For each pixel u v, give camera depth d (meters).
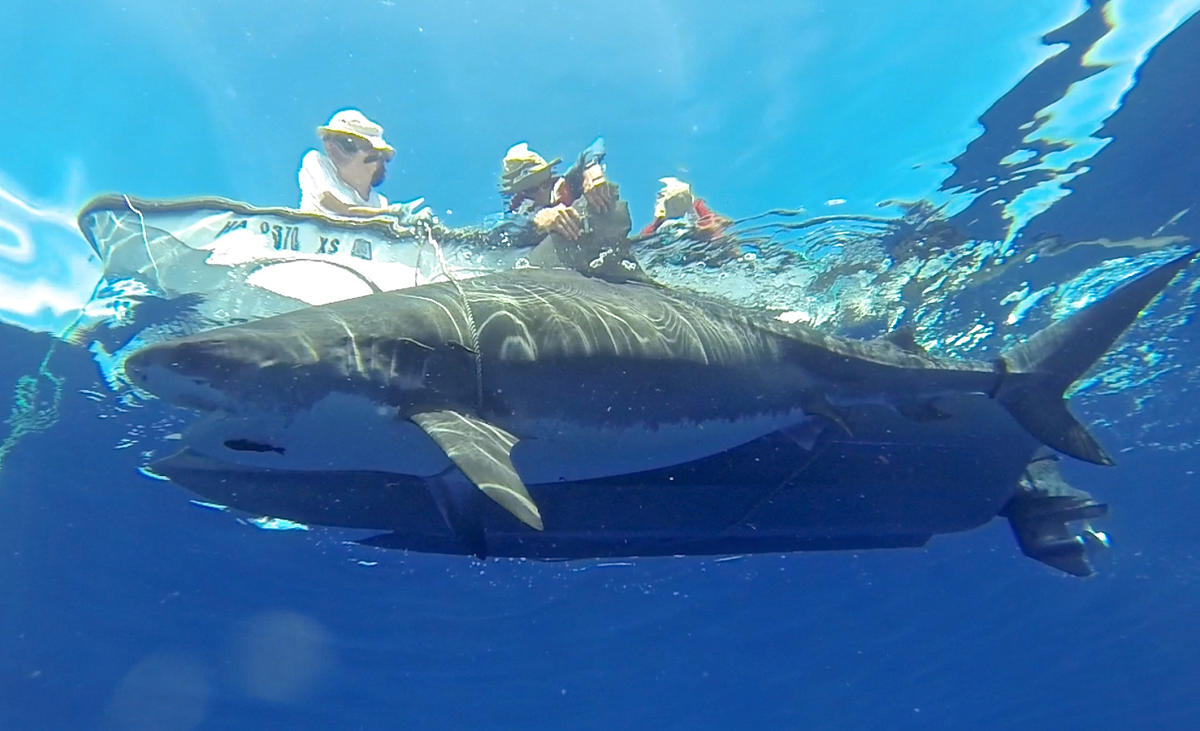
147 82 3.47
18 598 8.48
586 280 3.68
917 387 3.96
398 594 8.84
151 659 10.99
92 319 4.38
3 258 3.85
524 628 10.75
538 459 3.41
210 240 3.86
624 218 4.03
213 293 4.23
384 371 2.95
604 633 11.55
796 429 3.92
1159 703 26.25
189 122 3.58
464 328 3.09
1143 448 10.22
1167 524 14.02
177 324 4.50
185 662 11.24
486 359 3.09
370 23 3.63
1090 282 6.15
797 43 3.85
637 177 4.05
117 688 12.06
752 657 15.20
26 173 3.48
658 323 3.46
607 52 3.80
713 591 10.11
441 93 3.77
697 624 11.87
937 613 14.33
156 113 3.53
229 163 3.68
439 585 8.54
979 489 4.83
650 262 4.75
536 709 16.64
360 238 4.05
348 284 4.21
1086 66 3.95
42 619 9.12
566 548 4.75
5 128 3.36
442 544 4.93
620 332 3.34
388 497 4.53
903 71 3.98
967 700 22.00
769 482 4.32
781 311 5.65
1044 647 18.39
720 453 4.04
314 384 2.88
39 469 6.09
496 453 2.70
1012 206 4.94
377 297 3.19
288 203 3.79
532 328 3.18
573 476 3.60
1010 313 6.35
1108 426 9.28
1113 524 13.42
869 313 5.93
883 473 4.55
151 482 6.19
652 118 3.96
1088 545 7.08
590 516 4.37
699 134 4.00
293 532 7.00
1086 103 4.16
